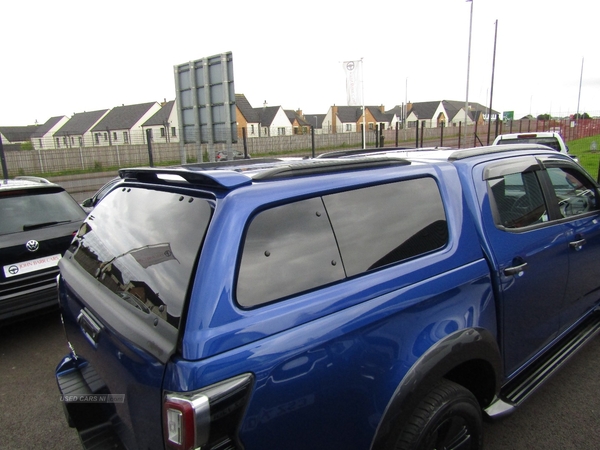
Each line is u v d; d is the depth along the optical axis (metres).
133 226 2.01
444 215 2.31
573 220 3.23
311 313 1.65
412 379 1.86
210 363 1.41
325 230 1.83
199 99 11.45
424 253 2.15
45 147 18.92
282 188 1.75
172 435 1.39
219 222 1.58
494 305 2.43
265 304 1.58
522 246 2.65
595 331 3.42
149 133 11.53
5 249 4.16
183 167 2.26
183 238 1.68
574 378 3.42
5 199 4.43
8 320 4.21
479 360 2.29
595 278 3.57
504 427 2.87
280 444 1.56
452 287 2.15
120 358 1.68
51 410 3.37
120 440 1.87
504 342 2.55
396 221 2.09
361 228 1.95
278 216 1.72
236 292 1.53
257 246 1.62
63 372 2.38
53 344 4.53
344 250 1.85
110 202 2.38
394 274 1.96
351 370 1.72
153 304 1.62
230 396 1.41
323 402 1.65
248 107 66.38
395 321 1.89
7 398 3.54
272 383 1.51
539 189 3.04
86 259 2.27
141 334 1.58
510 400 2.55
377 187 2.09
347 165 2.05
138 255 1.84
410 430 1.88
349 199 1.96
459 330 2.11
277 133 69.25
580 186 3.53
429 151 3.10
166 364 1.44
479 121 85.31
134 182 2.27
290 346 1.56
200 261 1.54
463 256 2.29
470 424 2.14
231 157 10.79
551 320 3.03
